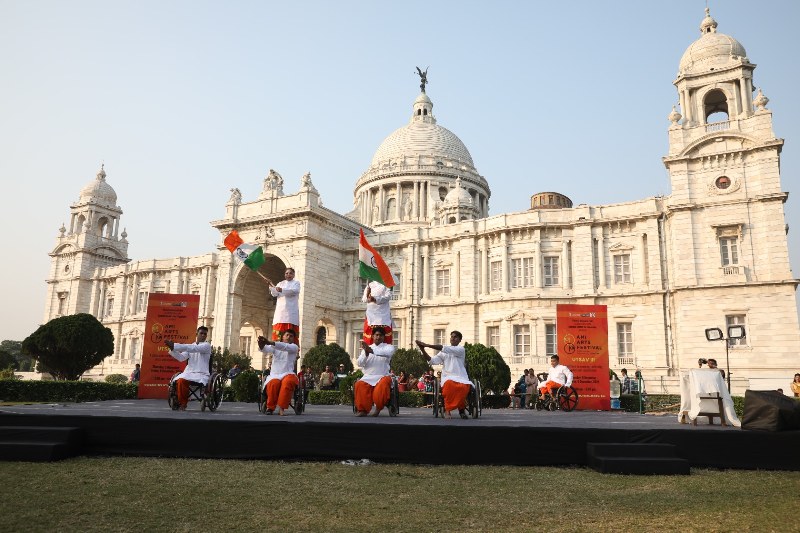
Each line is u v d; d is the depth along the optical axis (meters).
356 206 104.19
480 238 64.25
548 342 57.66
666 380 47.38
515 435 12.95
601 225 58.25
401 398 34.72
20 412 13.88
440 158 97.44
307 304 64.00
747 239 48.56
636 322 54.47
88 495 9.59
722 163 50.72
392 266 69.81
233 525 8.21
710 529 8.26
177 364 30.09
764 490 10.67
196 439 13.16
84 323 55.78
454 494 10.21
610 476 11.82
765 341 46.22
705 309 48.94
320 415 16.88
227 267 69.88
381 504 9.48
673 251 52.66
